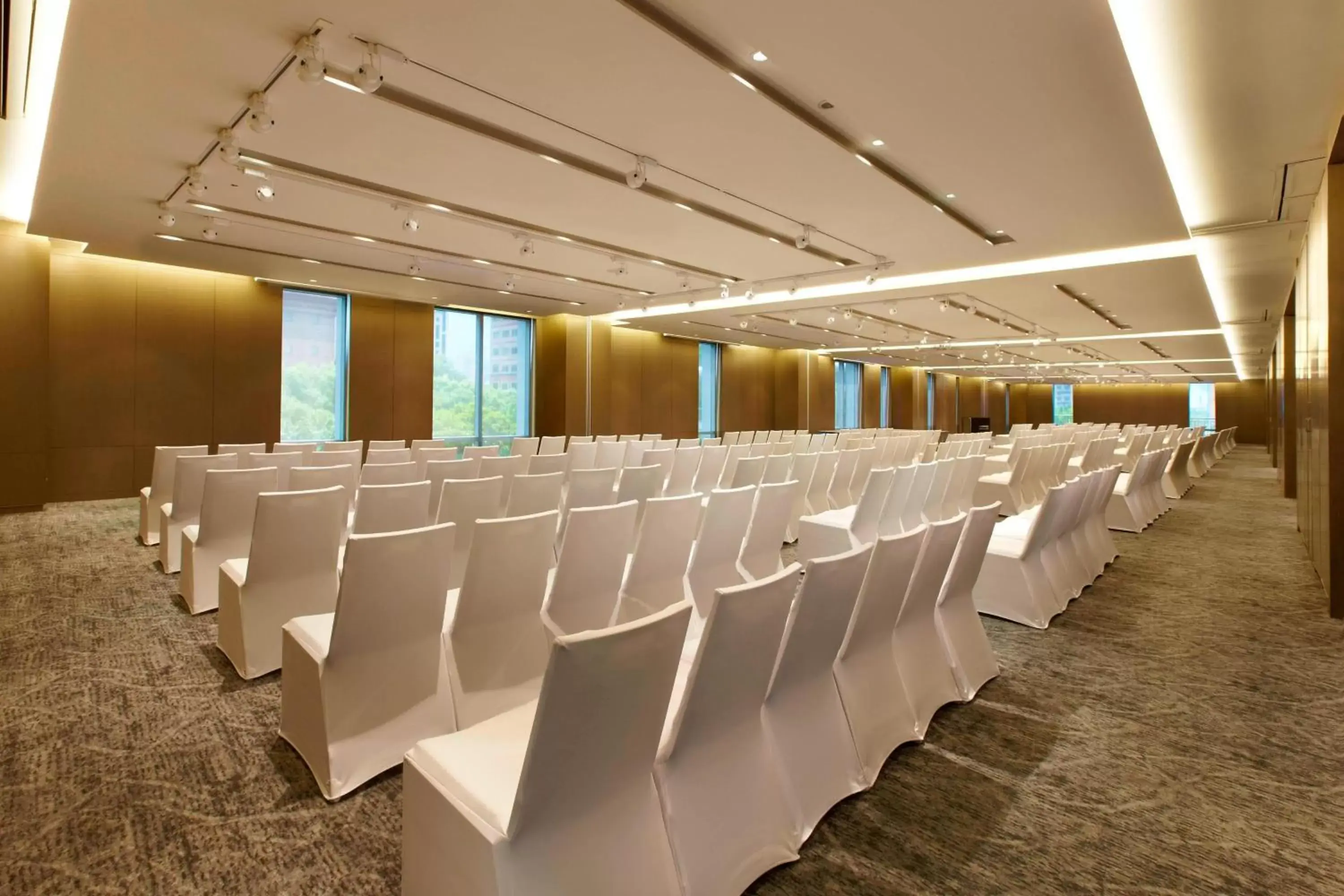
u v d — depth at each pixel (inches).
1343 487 176.4
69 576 202.7
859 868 76.7
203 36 144.1
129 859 77.5
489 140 195.8
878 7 134.8
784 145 199.0
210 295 405.1
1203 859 78.9
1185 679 132.7
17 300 326.0
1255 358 811.4
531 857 55.6
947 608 124.8
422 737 99.2
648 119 183.9
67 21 138.9
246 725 109.3
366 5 134.3
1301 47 148.3
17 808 86.8
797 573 75.8
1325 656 145.1
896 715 101.5
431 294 455.5
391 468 187.2
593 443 356.2
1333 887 74.2
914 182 229.6
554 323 554.3
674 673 62.6
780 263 350.9
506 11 136.4
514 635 109.1
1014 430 683.4
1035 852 79.9
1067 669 137.3
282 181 228.1
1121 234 283.1
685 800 68.5
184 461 202.1
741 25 142.0
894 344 723.4
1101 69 154.2
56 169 217.9
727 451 265.4
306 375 448.8
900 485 200.4
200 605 165.0
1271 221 263.4
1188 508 379.2
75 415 363.6
